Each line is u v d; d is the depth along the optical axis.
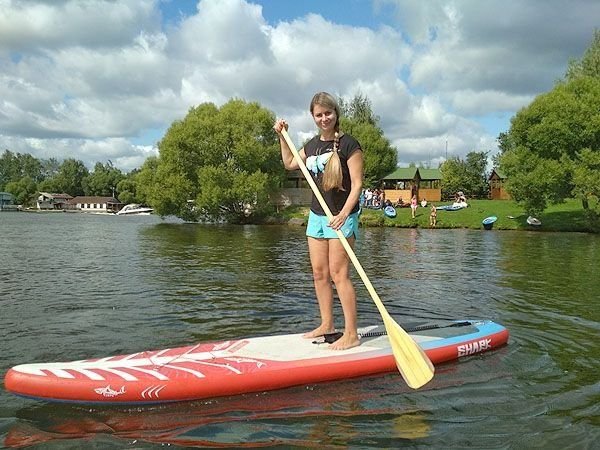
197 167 39.50
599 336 5.61
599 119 27.80
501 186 55.50
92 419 3.43
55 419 3.42
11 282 9.08
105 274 10.17
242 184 37.38
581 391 3.96
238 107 41.31
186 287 8.61
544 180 28.44
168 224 37.72
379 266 12.20
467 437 3.19
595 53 38.69
